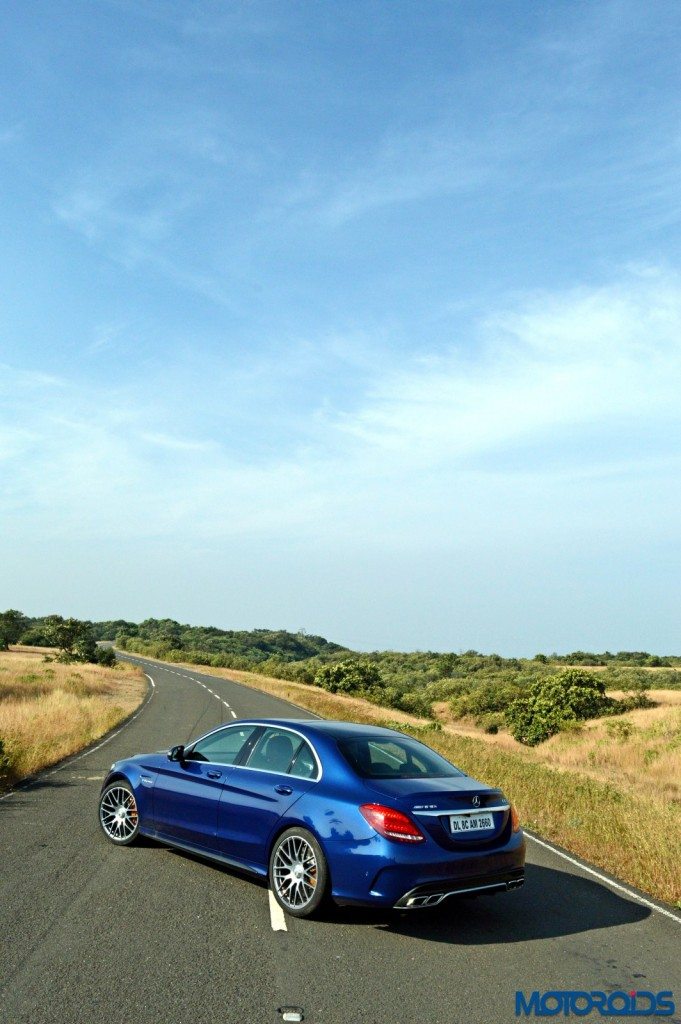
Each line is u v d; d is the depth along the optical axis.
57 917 5.96
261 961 5.29
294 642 172.38
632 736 29.47
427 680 97.38
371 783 6.27
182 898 6.59
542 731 40.28
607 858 9.37
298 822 6.34
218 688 48.09
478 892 6.22
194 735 20.83
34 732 17.62
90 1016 4.31
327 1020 4.44
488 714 57.31
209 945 5.53
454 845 6.08
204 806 7.27
